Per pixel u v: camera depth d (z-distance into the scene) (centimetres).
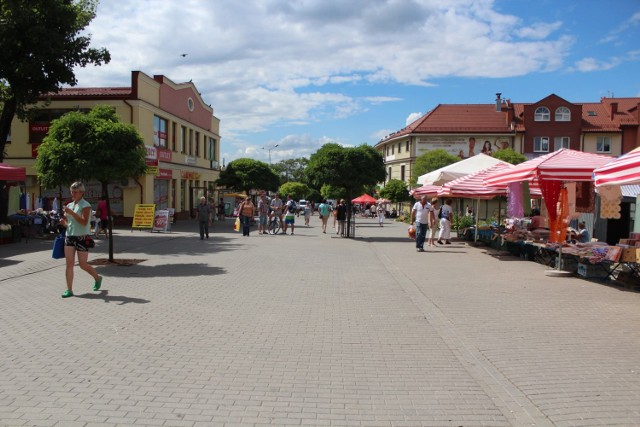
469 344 627
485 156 2147
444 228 2062
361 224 4203
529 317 766
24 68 1873
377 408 438
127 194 2909
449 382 500
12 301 837
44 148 1253
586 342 633
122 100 2880
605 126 5447
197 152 4209
